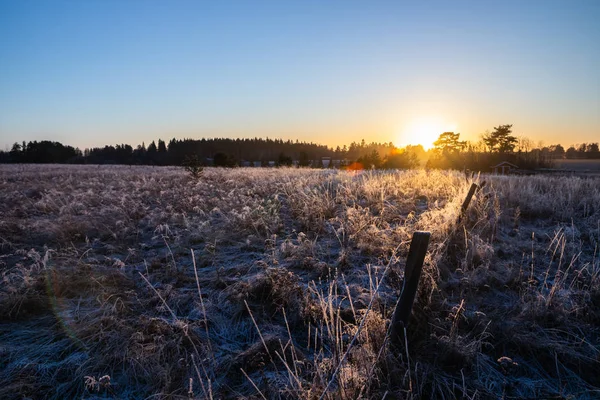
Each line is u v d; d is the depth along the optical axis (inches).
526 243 249.3
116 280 196.7
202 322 162.7
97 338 148.6
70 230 286.0
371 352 130.5
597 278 185.3
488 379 132.5
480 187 323.0
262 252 247.4
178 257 238.7
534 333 152.5
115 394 124.1
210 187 518.9
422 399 124.0
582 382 133.1
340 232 268.8
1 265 227.5
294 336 154.8
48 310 170.6
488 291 186.9
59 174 951.0
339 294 182.2
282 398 121.0
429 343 142.1
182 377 129.7
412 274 135.9
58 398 123.4
